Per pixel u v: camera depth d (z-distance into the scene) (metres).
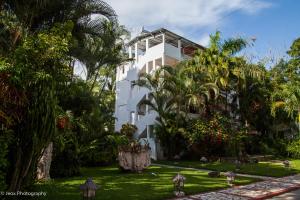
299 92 29.59
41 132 7.90
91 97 20.03
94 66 23.14
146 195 10.58
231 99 31.94
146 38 32.41
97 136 21.03
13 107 7.52
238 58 29.55
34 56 7.80
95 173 16.91
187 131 25.86
